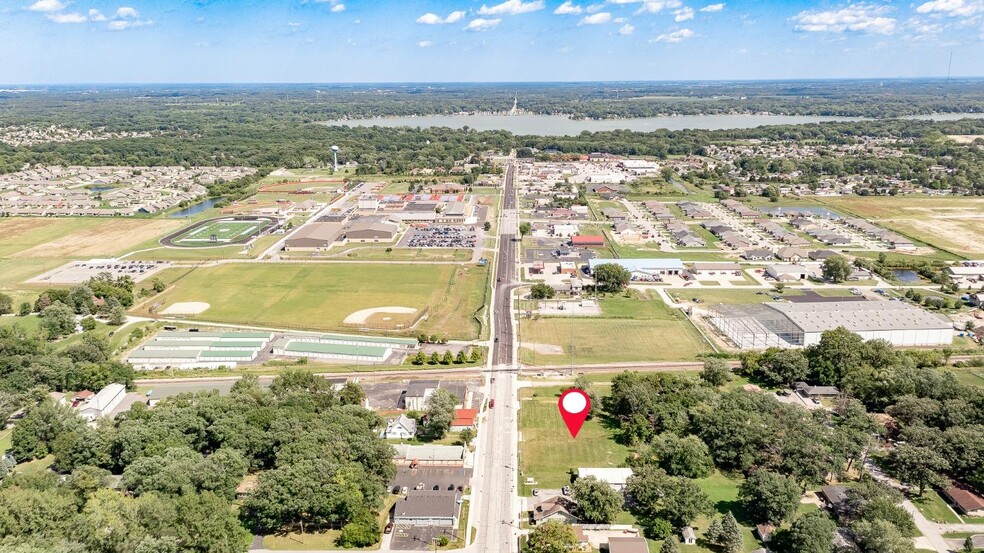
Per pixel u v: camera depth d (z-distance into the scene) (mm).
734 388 184750
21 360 191000
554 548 117625
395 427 162500
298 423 148000
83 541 108125
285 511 124312
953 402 157000
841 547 115312
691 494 127188
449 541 124938
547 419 170250
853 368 182500
